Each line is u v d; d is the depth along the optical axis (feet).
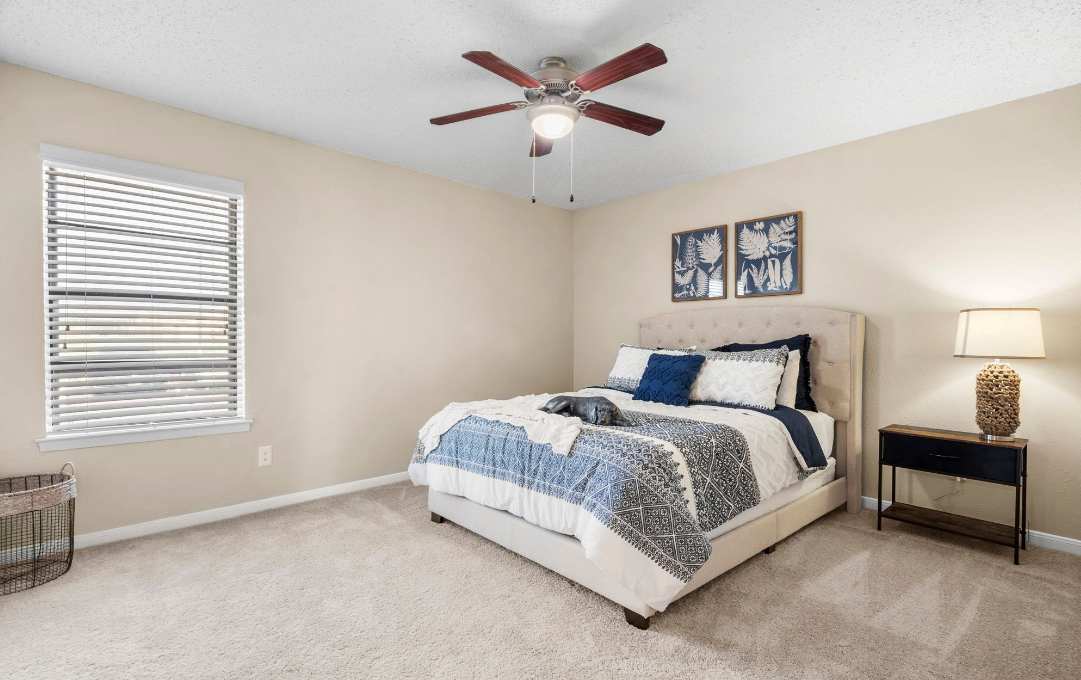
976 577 7.78
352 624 6.45
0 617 6.52
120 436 8.91
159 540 8.99
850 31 7.08
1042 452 9.00
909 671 5.59
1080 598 7.16
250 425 10.39
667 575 6.25
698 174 13.29
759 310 12.34
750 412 9.81
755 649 5.98
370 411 12.28
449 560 8.29
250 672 5.52
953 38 7.25
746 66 8.03
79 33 7.18
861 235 11.02
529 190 14.74
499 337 14.96
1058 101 8.79
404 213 12.82
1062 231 8.75
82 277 8.68
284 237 10.87
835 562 8.28
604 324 16.20
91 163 8.61
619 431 7.73
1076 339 8.65
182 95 9.05
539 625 6.45
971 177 9.65
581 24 6.93
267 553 8.50
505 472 8.18
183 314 9.62
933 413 10.14
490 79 8.49
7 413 8.04
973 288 9.65
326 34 7.20
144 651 5.86
